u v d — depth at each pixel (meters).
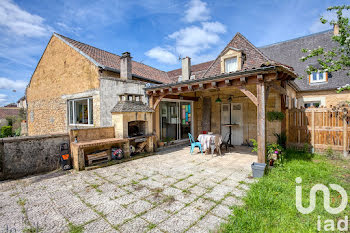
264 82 4.77
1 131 21.38
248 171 5.01
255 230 2.43
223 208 3.06
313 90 11.80
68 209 3.08
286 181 4.09
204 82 5.78
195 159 6.42
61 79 10.51
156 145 8.11
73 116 9.97
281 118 6.53
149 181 4.34
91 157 5.57
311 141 6.85
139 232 2.46
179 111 9.70
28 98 13.50
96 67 8.55
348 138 6.14
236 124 8.70
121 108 6.40
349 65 5.45
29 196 3.58
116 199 3.43
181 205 3.18
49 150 5.25
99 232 2.47
